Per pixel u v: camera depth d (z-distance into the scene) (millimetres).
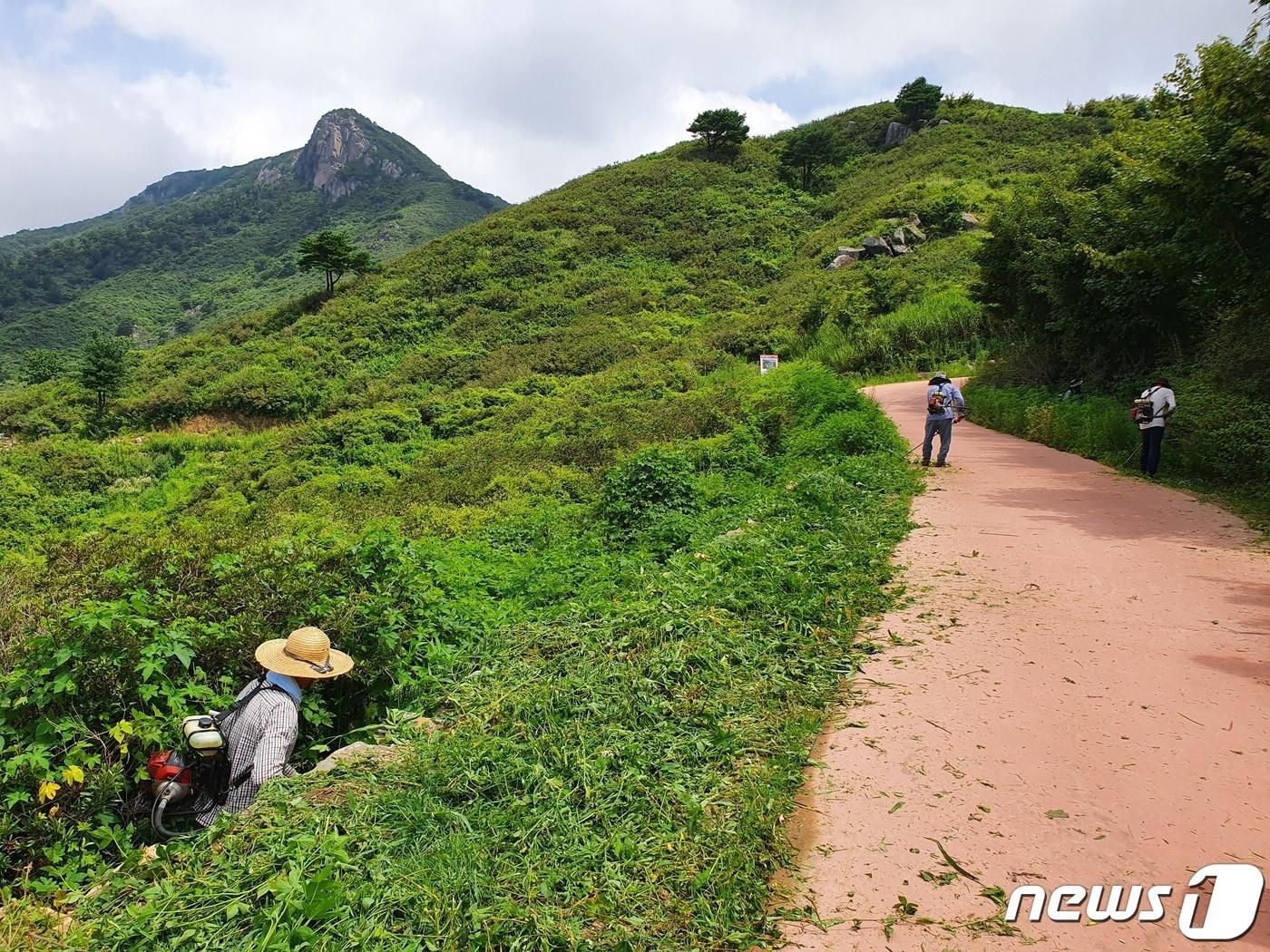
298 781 3646
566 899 2861
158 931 2719
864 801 3615
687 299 40719
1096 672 4863
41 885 3238
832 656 5230
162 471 29219
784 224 51219
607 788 3535
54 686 4043
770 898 2996
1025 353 21594
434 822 3307
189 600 5297
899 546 7973
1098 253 12305
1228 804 3479
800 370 24000
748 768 3777
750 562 6805
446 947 2596
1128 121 12609
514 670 4938
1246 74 9414
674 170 60281
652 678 4664
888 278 35375
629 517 10180
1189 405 12578
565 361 33594
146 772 3982
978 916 2859
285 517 15078
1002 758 3922
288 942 2562
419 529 11688
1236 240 10055
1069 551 7566
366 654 5293
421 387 33750
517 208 57688
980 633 5570
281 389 34250
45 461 28266
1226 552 7406
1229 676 4738
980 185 46719
